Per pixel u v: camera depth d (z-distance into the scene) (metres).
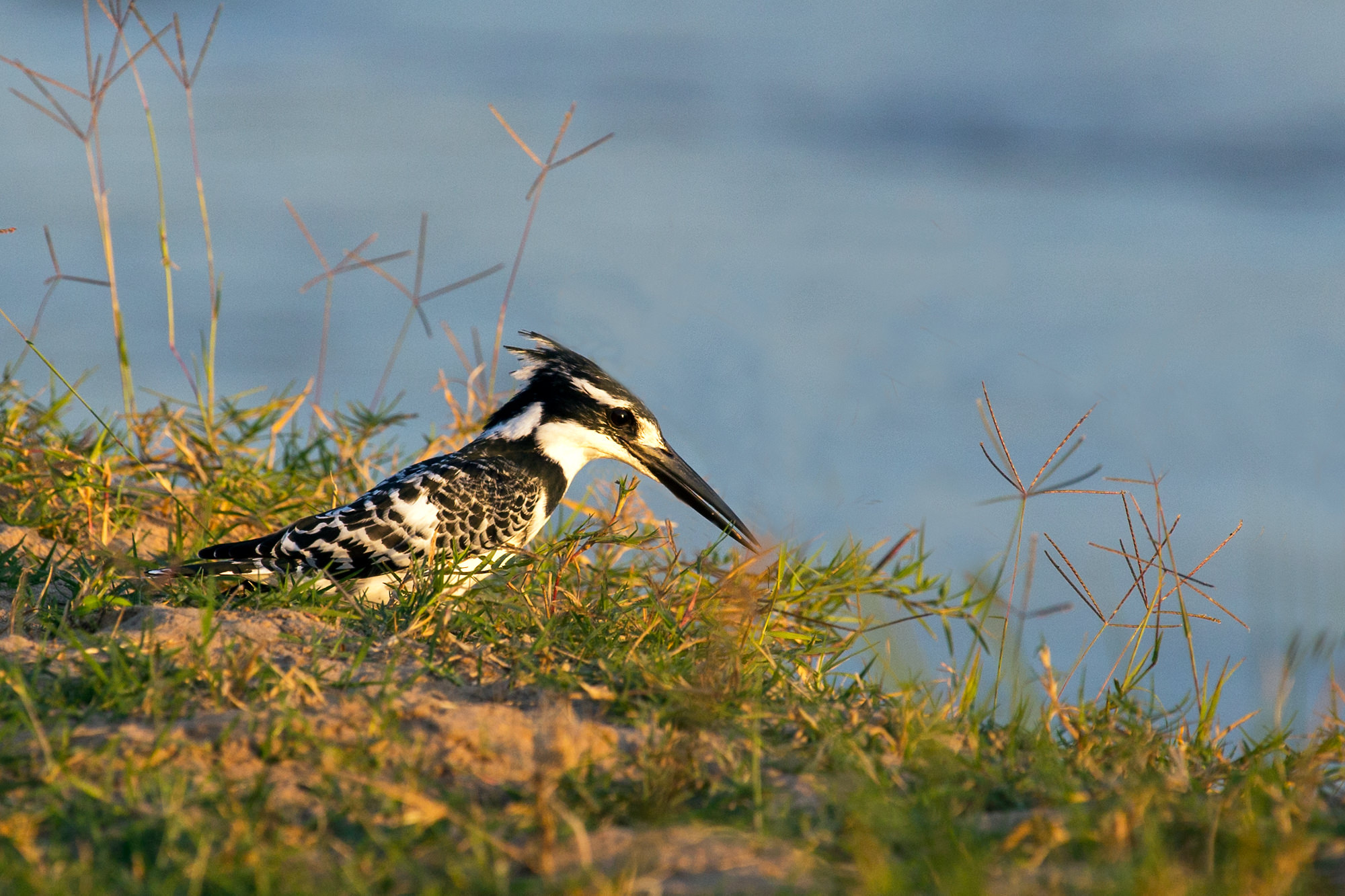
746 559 8.81
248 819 4.87
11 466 9.38
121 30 10.19
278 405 10.98
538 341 9.29
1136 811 5.03
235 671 5.95
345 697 5.97
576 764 5.55
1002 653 7.35
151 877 4.44
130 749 5.35
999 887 4.50
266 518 9.72
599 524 9.53
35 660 6.25
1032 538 7.45
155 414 10.62
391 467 11.16
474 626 7.08
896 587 9.16
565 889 4.41
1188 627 7.46
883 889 4.37
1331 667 7.33
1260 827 5.03
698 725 6.09
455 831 4.97
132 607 7.26
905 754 6.08
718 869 4.75
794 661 7.48
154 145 10.45
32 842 4.73
